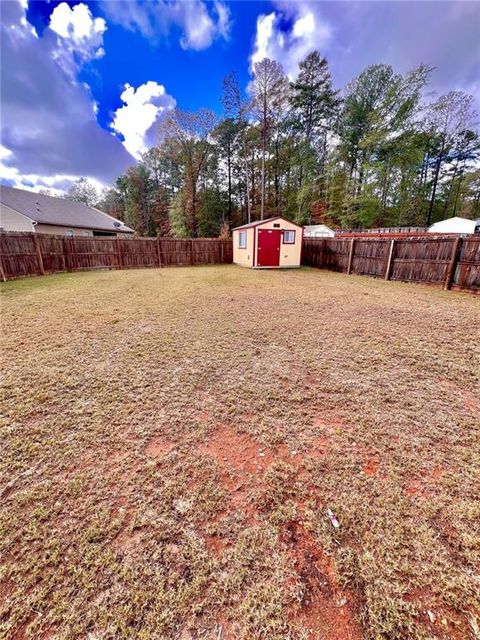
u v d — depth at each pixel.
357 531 1.34
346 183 20.42
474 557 1.24
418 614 1.05
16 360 3.12
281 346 3.55
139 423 2.10
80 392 2.51
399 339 3.80
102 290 7.11
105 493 1.53
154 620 1.02
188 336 3.86
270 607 1.06
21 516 1.41
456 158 23.67
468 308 5.39
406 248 8.32
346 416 2.20
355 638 0.98
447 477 1.64
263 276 9.92
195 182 22.61
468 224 17.72
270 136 20.81
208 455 1.80
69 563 1.21
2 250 8.68
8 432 2.00
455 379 2.77
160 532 1.33
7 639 0.97
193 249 14.19
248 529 1.35
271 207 23.94
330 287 7.64
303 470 1.69
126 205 34.06
